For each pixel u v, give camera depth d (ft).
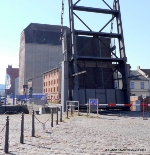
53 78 225.76
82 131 35.83
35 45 290.56
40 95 154.61
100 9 86.89
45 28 304.71
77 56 79.66
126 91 85.97
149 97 90.38
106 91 85.35
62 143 26.08
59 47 300.20
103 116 65.05
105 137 30.17
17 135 32.24
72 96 82.23
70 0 84.23
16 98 162.30
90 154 20.83
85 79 89.10
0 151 22.21
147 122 49.90
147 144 25.53
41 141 27.27
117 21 90.02
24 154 20.95
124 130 37.27
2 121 54.65
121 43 87.45
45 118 61.26
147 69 196.44
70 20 84.69
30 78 283.59
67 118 59.72
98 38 86.84
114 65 90.07
